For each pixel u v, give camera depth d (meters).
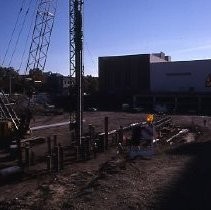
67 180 20.19
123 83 121.19
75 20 35.94
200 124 59.50
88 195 14.52
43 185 19.59
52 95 110.25
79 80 35.69
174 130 47.62
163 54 140.25
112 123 62.44
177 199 13.90
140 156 25.27
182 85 112.62
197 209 12.78
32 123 62.28
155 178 17.59
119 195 14.38
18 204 14.61
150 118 33.47
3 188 21.11
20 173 23.97
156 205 13.14
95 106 115.69
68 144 37.84
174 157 24.73
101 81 124.12
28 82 48.75
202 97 102.75
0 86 54.69
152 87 116.88
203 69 110.00
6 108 45.34
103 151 32.22
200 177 17.80
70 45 45.47
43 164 27.67
